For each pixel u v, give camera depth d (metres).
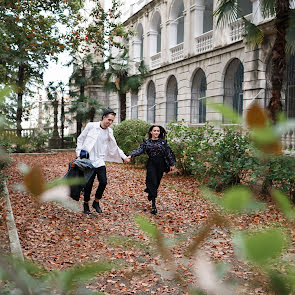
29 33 9.17
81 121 24.34
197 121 20.25
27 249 4.03
